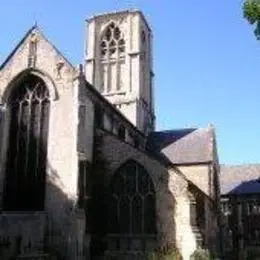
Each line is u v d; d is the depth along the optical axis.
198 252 33.41
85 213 33.91
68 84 36.00
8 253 33.19
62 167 34.03
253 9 21.92
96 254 35.31
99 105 41.19
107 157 37.91
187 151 51.59
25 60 37.38
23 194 35.09
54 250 32.22
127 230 35.91
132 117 57.12
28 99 37.12
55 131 35.09
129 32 61.38
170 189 35.62
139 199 36.31
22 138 36.44
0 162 35.50
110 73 61.00
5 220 34.16
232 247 62.00
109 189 37.16
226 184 76.06
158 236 34.88
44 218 33.22
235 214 70.75
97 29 63.16
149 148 54.41
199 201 38.72
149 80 65.19
